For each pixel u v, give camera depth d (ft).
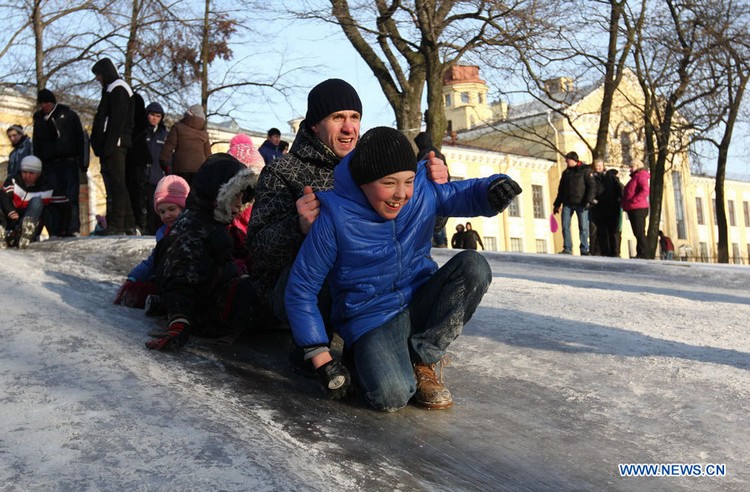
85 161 28.94
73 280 16.48
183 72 65.82
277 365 11.48
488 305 17.57
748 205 183.62
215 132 91.86
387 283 9.75
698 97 67.46
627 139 95.35
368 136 9.04
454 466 8.15
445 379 11.36
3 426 7.31
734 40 64.13
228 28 64.95
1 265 16.88
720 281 26.68
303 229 9.52
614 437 9.27
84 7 62.54
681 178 160.76
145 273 14.20
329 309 10.27
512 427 9.47
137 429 7.36
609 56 65.77
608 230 46.78
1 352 9.77
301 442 8.16
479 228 129.49
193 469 6.61
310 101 10.54
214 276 12.19
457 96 156.25
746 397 10.68
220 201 11.84
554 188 137.08
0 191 23.35
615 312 17.25
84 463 6.61
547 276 26.78
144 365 9.88
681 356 12.82
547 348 13.17
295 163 10.53
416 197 9.78
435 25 53.11
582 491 7.80
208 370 10.50
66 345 10.20
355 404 9.91
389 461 8.03
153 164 33.63
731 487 8.01
